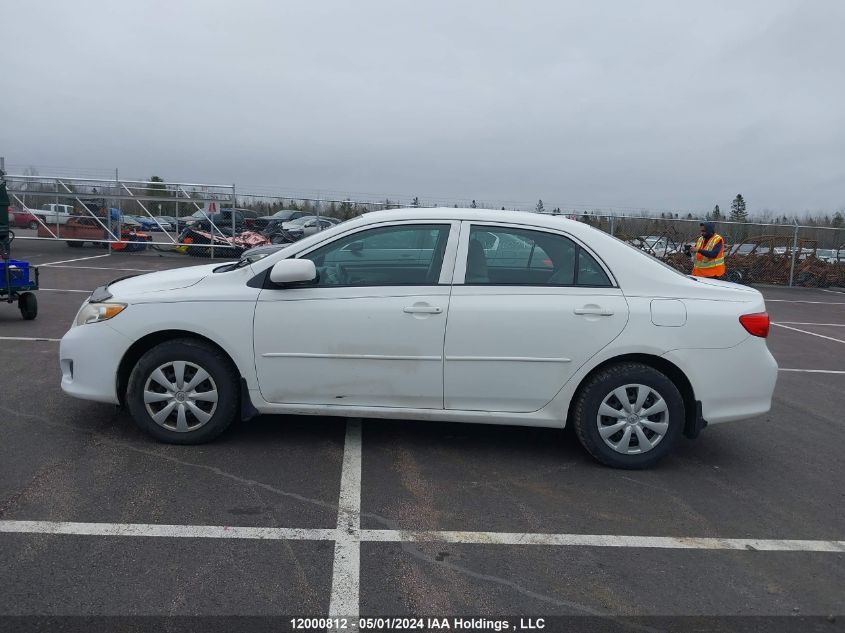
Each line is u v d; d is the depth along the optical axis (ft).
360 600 10.18
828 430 19.75
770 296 58.44
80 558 10.95
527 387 15.31
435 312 15.08
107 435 16.25
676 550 12.15
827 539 12.84
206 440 15.81
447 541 12.08
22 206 66.90
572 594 10.61
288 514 12.78
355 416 15.64
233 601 10.00
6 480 13.62
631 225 64.49
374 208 68.69
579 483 14.88
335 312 15.19
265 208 69.97
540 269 15.47
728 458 16.98
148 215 67.77
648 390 15.29
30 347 25.35
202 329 15.26
